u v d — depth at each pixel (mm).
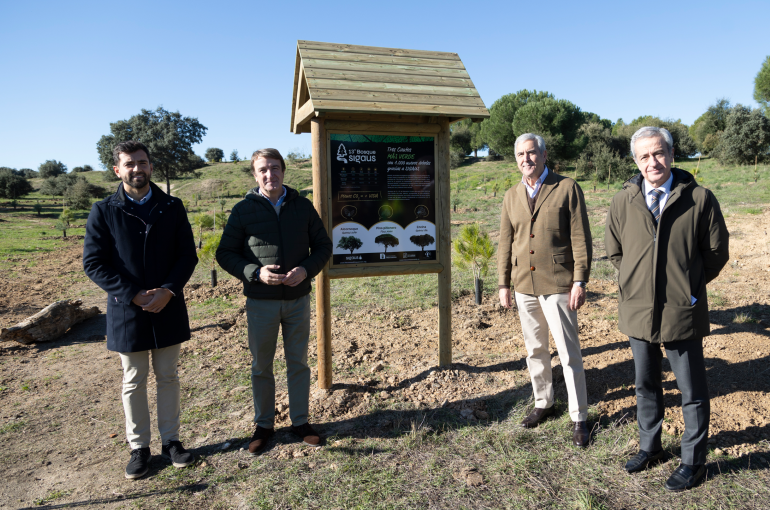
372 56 4004
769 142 31812
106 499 2572
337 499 2463
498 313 6109
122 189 2828
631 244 2523
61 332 5930
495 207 22906
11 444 3254
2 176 44625
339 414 3502
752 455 2627
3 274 10766
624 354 4031
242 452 3010
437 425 3219
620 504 2330
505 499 2416
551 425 3111
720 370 3604
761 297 5516
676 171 2484
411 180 3977
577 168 38750
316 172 3723
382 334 5480
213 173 67500
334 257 3820
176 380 2982
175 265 2871
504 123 50688
